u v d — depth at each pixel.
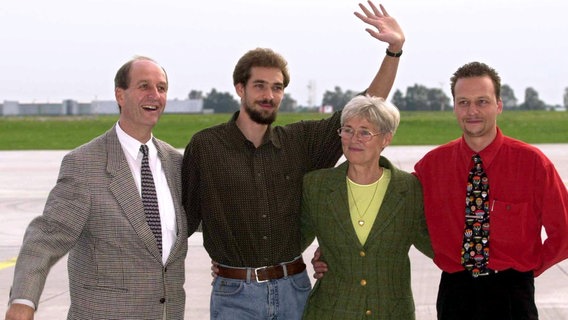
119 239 4.18
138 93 4.30
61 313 7.71
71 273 4.33
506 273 4.43
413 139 43.34
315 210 4.71
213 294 4.87
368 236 4.59
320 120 5.10
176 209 4.42
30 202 16.41
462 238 4.48
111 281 4.19
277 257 4.78
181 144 39.88
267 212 4.74
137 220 4.21
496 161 4.45
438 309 4.64
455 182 4.52
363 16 5.16
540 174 4.36
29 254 3.97
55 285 8.78
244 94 4.76
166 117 107.38
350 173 4.72
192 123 75.44
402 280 4.71
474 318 4.46
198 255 10.32
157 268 4.27
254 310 4.76
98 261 4.19
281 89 4.78
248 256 4.75
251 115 4.74
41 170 24.25
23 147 39.66
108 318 4.18
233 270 4.77
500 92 4.51
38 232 4.05
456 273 4.54
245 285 4.75
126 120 4.36
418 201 4.68
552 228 4.40
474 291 4.46
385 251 4.61
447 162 4.57
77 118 115.19
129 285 4.20
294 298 4.85
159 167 4.45
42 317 7.57
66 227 4.08
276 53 4.78
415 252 10.35
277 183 4.79
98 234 4.18
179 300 4.41
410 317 4.73
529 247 4.42
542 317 7.44
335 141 5.05
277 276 4.79
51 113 185.25
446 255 4.56
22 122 82.50
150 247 4.23
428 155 4.68
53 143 43.56
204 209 4.79
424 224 4.79
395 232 4.61
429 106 183.88
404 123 68.25
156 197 4.35
